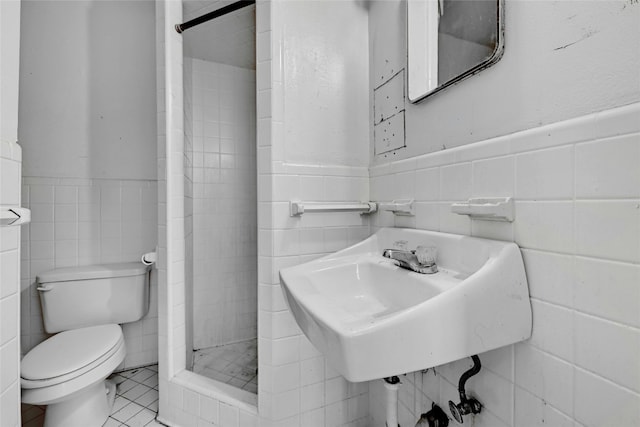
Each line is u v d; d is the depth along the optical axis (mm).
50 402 1080
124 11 1745
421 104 986
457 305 560
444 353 550
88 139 1683
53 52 1607
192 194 1913
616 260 475
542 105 600
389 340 516
